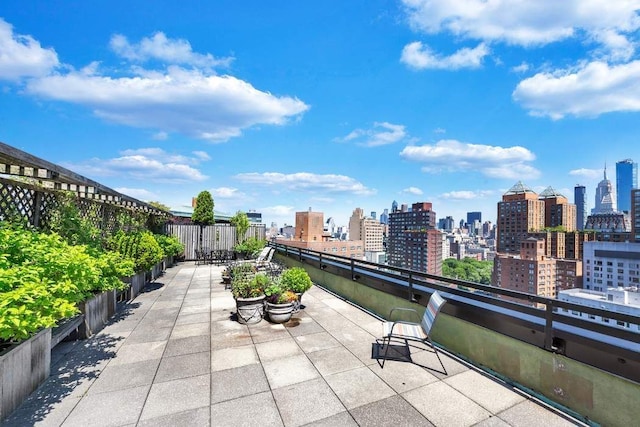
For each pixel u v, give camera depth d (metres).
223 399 2.46
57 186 3.80
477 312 3.09
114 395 2.49
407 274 4.30
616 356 1.99
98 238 5.25
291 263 10.12
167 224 12.65
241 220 14.00
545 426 2.12
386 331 3.17
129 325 4.38
